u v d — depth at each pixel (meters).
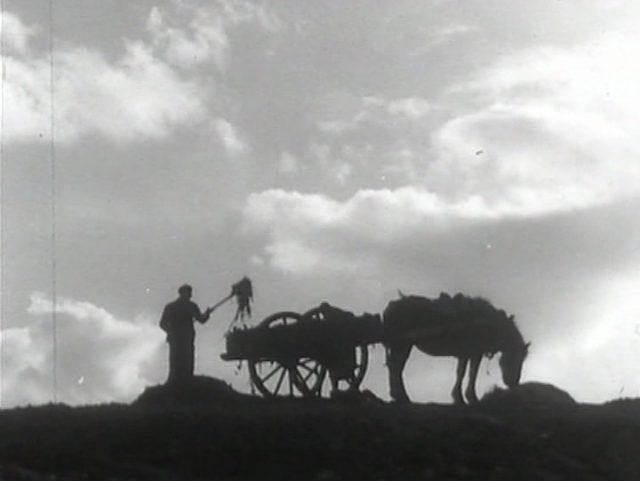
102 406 37.34
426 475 33.84
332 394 41.38
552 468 34.88
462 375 42.38
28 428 34.38
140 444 34.00
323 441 34.62
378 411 36.69
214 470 33.41
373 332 42.38
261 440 34.47
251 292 42.00
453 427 35.88
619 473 35.22
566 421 37.16
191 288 40.94
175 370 40.44
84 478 32.00
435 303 42.47
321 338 42.19
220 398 40.25
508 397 39.44
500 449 35.34
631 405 39.50
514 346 42.38
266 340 42.09
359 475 33.56
